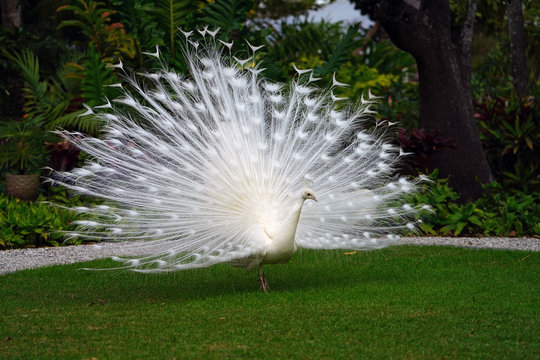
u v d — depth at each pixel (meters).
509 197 13.58
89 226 7.95
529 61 22.62
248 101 8.50
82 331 6.32
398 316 6.71
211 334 6.15
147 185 7.70
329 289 8.09
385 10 15.10
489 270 9.17
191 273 9.20
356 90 20.72
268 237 7.52
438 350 5.64
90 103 14.27
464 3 19.50
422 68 15.21
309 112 8.66
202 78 8.56
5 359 5.48
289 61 22.22
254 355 5.54
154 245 7.39
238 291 8.17
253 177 7.82
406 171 13.74
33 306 7.43
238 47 14.27
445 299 7.44
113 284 8.63
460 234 12.75
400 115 21.27
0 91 19.03
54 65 21.98
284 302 7.38
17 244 11.68
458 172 15.08
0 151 14.47
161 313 6.98
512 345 5.75
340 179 8.39
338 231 8.15
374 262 9.94
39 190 14.86
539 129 15.83
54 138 14.82
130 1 14.43
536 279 8.55
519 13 18.33
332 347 5.74
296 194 8.00
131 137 8.20
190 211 7.60
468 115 15.23
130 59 15.52
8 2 22.66
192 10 14.78
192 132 8.21
